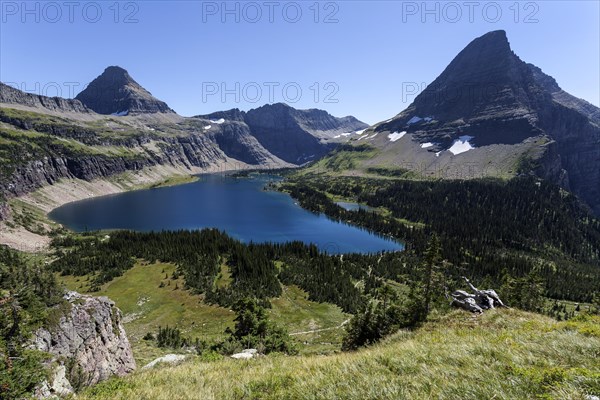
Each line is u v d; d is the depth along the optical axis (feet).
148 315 285.84
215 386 40.34
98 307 94.27
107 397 39.29
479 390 26.27
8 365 45.32
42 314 70.95
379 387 29.66
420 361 37.45
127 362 95.25
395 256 523.29
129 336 248.93
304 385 34.65
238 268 377.91
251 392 36.29
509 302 229.04
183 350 172.96
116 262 402.72
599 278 513.45
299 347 189.78
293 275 381.81
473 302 98.94
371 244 616.39
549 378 26.84
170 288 333.01
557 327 54.49
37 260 481.05
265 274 358.23
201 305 299.17
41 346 66.18
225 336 234.79
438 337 56.75
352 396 28.94
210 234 505.66
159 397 36.19
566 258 638.94
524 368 30.01
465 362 34.60
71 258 438.40
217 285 344.69
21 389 43.75
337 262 455.22
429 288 135.85
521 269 490.90
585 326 50.60
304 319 289.12
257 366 52.90
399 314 105.29
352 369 37.73
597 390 24.12
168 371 55.21
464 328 71.77
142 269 384.68
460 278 432.25
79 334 80.89
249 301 184.85
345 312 307.99
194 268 369.71
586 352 34.42
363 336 105.60
